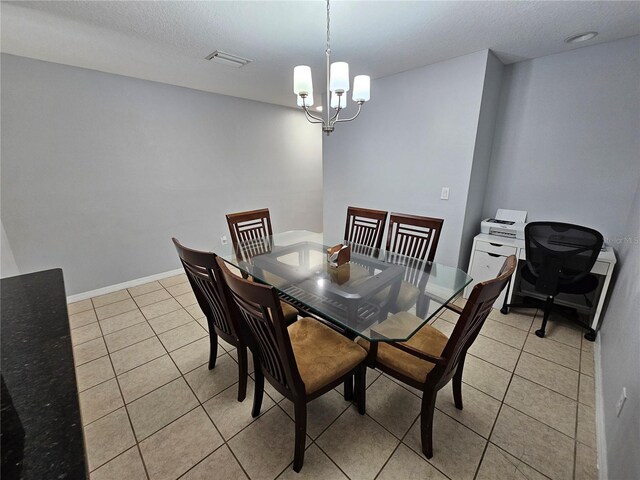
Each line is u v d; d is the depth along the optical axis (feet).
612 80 7.17
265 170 13.80
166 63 8.06
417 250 7.50
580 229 6.52
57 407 2.16
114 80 8.93
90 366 6.40
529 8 5.47
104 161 9.11
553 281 7.04
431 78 8.56
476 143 8.18
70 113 8.30
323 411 5.21
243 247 8.13
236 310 4.67
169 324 8.03
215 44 6.88
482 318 4.17
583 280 7.04
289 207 15.24
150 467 4.28
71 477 1.67
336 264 6.39
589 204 7.98
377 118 10.16
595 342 7.06
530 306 8.27
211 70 8.69
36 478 1.66
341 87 4.89
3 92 7.31
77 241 8.99
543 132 8.34
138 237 10.25
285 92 11.35
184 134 10.77
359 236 8.64
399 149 9.81
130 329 7.79
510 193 9.23
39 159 8.01
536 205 8.83
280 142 14.15
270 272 6.31
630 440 3.43
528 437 4.69
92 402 5.44
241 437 4.74
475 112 7.93
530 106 8.41
